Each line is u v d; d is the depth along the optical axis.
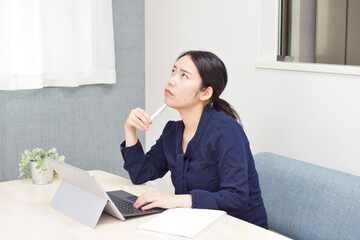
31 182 1.85
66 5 2.87
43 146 2.93
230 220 1.43
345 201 1.72
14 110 2.79
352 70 2.29
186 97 1.59
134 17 3.29
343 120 2.36
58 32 2.86
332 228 1.73
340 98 2.36
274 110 2.67
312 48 2.88
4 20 2.61
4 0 2.60
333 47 2.83
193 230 1.32
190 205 1.51
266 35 2.70
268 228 1.90
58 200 1.54
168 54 3.22
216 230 1.36
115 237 1.31
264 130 2.73
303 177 1.88
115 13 3.19
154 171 1.80
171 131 1.76
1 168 2.78
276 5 2.68
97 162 3.20
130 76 3.32
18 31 2.66
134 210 1.49
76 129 3.07
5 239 1.29
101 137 3.20
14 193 1.70
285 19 2.88
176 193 1.72
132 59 3.32
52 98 2.93
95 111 3.15
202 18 2.99
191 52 1.64
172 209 1.49
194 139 1.62
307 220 1.82
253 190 1.69
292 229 1.87
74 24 2.92
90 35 2.99
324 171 1.85
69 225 1.40
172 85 1.60
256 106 2.76
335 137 2.40
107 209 1.45
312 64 2.49
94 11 3.00
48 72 2.86
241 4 2.77
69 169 1.43
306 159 2.54
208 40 2.98
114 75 3.15
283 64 2.57
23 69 2.70
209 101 1.69
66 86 2.93
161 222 1.38
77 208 1.46
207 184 1.64
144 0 3.34
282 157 2.03
